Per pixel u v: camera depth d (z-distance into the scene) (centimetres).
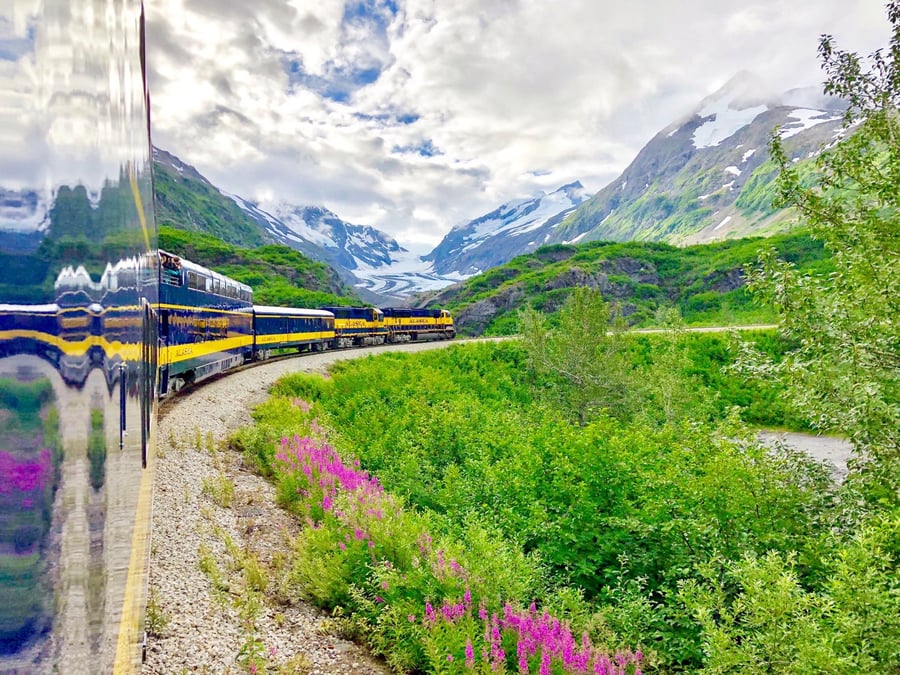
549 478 1406
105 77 175
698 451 1201
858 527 906
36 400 113
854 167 920
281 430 1716
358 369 3419
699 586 824
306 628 821
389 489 1554
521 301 9512
